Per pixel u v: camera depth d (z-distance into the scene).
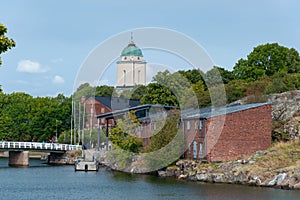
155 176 88.12
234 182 77.38
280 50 137.25
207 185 76.12
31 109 184.50
